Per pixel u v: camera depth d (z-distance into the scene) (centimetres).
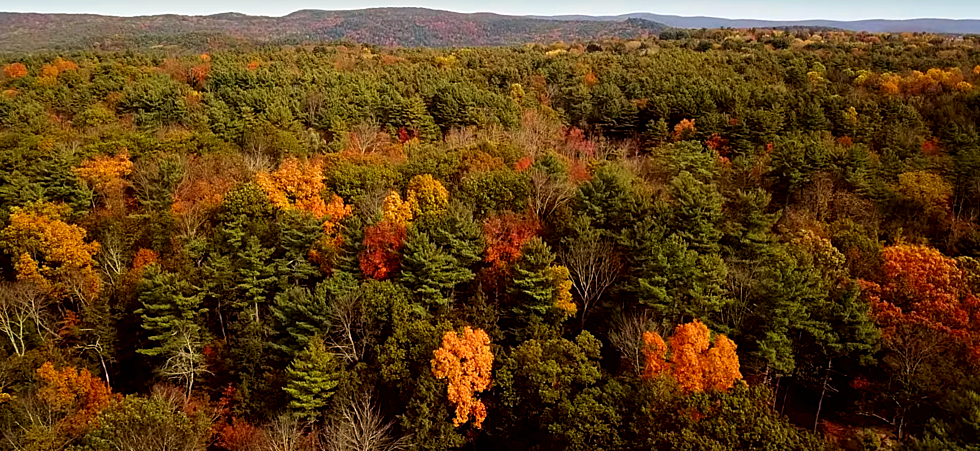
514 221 4416
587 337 3288
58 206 4803
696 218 4100
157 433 2905
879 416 3472
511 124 7369
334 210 4750
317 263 4344
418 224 4275
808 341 3538
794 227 4681
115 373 4172
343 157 5800
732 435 2442
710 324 3503
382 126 7531
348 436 2823
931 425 2622
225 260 4147
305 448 3067
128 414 2919
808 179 5284
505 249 4181
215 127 6875
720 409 2623
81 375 3722
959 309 3562
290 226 4322
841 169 5372
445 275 3816
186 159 5650
